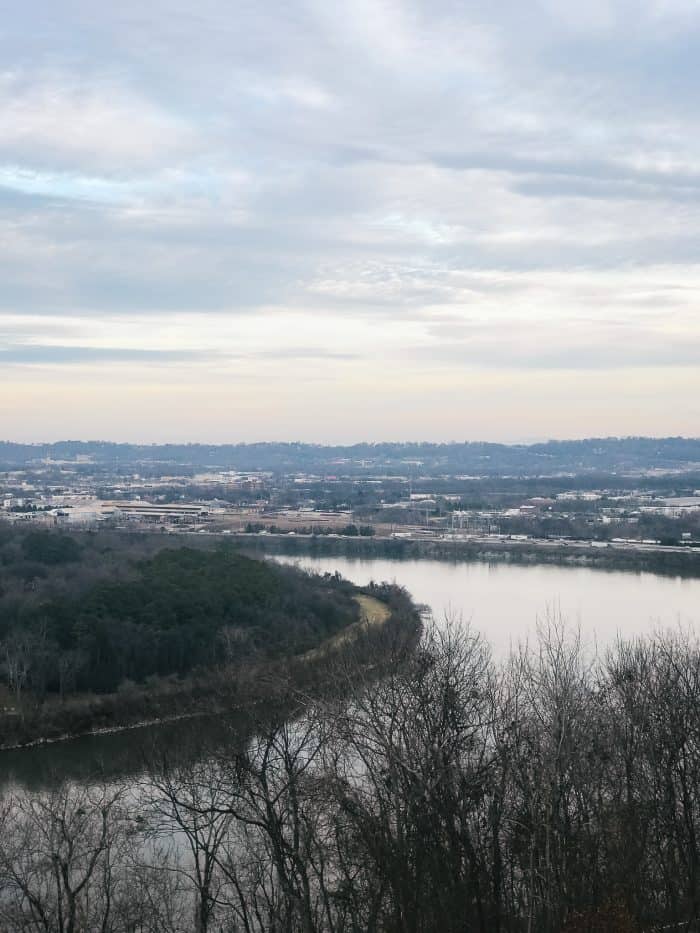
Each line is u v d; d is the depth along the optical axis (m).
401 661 58.44
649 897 50.12
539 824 47.88
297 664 105.00
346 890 48.75
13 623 131.38
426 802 47.31
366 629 136.75
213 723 77.50
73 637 128.62
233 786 53.41
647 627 151.62
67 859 53.59
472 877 45.53
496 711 59.50
